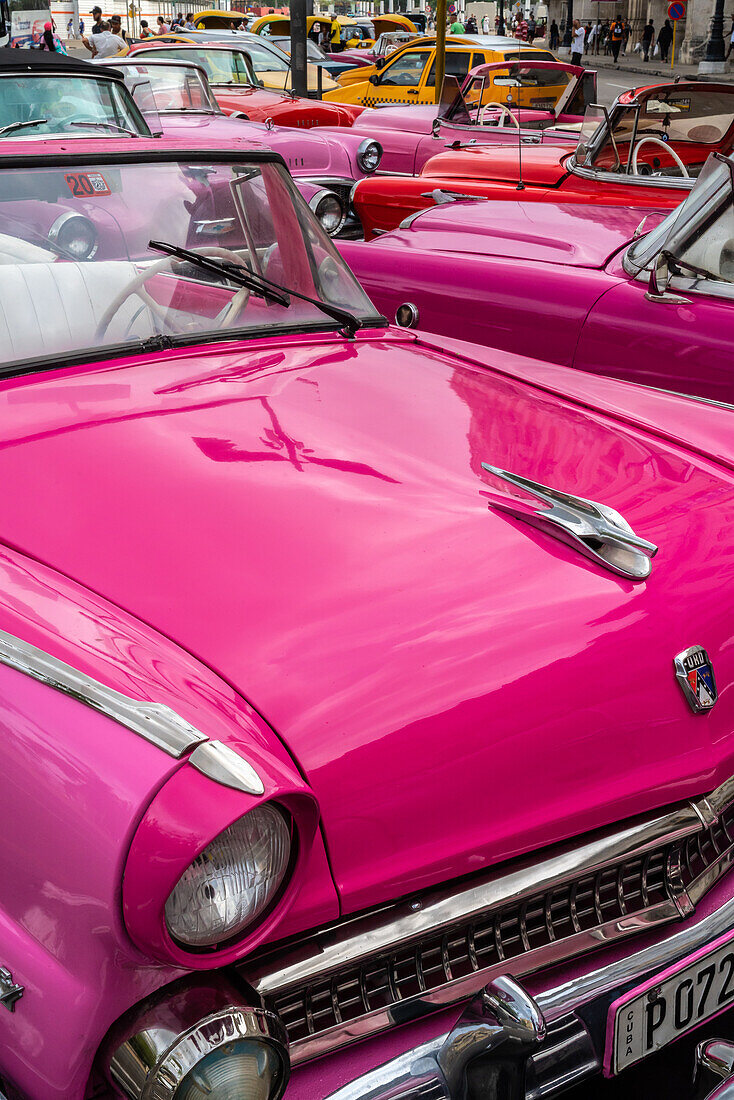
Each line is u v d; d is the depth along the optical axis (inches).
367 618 66.4
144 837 51.8
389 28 831.1
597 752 68.4
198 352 100.2
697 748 72.6
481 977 64.6
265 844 55.2
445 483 81.2
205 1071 54.5
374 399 93.9
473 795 64.1
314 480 79.0
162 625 64.6
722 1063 70.0
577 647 69.1
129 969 54.4
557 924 68.3
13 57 271.1
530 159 276.4
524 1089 63.6
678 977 69.7
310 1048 59.9
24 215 96.9
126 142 106.6
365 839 60.9
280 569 69.3
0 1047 57.7
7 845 57.1
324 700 61.6
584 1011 66.5
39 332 94.8
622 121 245.1
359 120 452.4
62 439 81.6
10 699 58.9
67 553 70.4
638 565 75.8
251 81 457.1
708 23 1421.0
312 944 60.3
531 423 95.3
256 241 109.3
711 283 150.8
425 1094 60.8
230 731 56.6
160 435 82.9
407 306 174.2
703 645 74.2
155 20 2090.3
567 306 160.9
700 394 149.0
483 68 342.0
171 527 72.4
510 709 65.5
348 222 358.9
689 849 73.7
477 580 71.0
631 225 188.1
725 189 150.6
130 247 101.3
